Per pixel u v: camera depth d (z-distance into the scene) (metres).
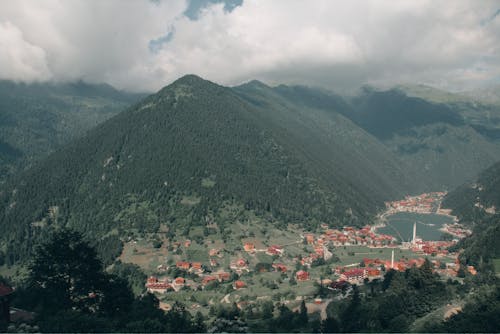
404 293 174.25
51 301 132.62
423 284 177.50
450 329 136.00
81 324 120.38
